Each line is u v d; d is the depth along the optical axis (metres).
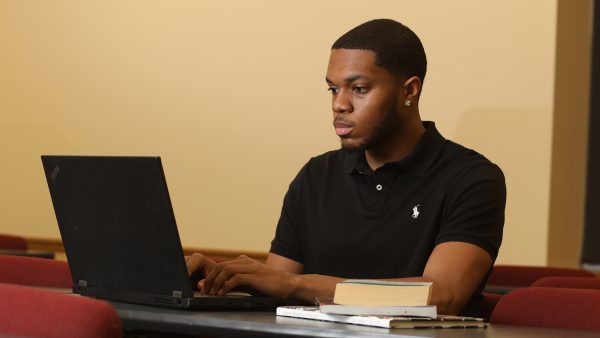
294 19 4.53
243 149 4.68
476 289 2.06
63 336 1.05
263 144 4.62
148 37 5.00
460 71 4.07
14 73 5.43
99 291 1.81
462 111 4.07
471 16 4.05
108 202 1.71
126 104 5.06
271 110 4.59
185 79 4.88
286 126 4.55
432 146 2.18
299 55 4.51
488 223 2.07
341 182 2.27
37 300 1.10
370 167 2.22
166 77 4.93
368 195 2.20
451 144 2.21
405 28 2.15
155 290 1.69
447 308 1.90
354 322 1.47
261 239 4.61
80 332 1.04
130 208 1.67
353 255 2.18
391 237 2.14
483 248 2.04
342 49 2.10
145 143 5.00
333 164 2.33
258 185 4.63
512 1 3.96
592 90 4.24
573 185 4.15
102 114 5.14
